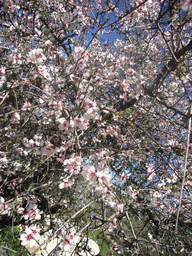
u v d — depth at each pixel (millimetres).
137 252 2211
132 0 2859
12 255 2445
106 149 2268
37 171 2846
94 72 2428
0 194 2955
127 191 2248
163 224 2756
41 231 2752
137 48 3225
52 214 3184
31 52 1989
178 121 2961
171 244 2645
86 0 3031
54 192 3119
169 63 2406
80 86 2295
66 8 3578
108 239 2713
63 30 3609
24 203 2764
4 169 2855
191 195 2420
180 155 2559
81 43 3396
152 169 2674
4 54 2805
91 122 2682
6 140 2850
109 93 3289
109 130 2430
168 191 2365
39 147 1914
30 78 2469
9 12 2463
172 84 3461
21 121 3326
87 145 3123
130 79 2664
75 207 2875
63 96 2615
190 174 2758
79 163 1564
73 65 2375
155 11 2994
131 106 2846
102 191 1522
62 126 1660
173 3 1437
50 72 2855
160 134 3555
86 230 2391
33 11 2969
